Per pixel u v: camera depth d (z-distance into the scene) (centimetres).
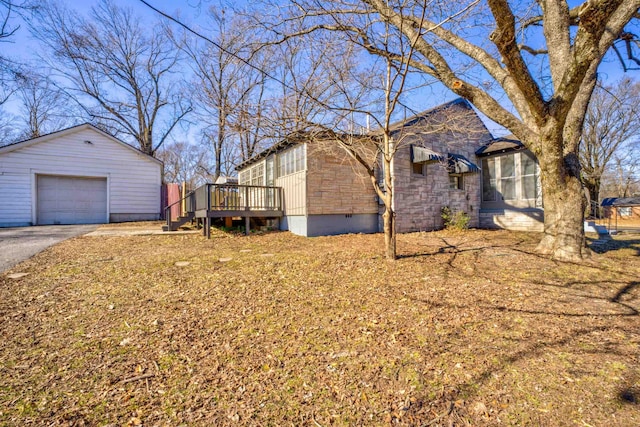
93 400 184
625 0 486
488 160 1276
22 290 379
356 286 409
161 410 176
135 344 253
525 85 445
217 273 471
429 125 636
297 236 915
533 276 453
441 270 488
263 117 530
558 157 535
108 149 1440
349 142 594
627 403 182
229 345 253
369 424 167
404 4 458
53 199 1343
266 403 183
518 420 169
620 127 2038
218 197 1073
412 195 1055
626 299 361
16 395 187
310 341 260
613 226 1761
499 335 271
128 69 2053
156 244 755
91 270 479
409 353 240
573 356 236
